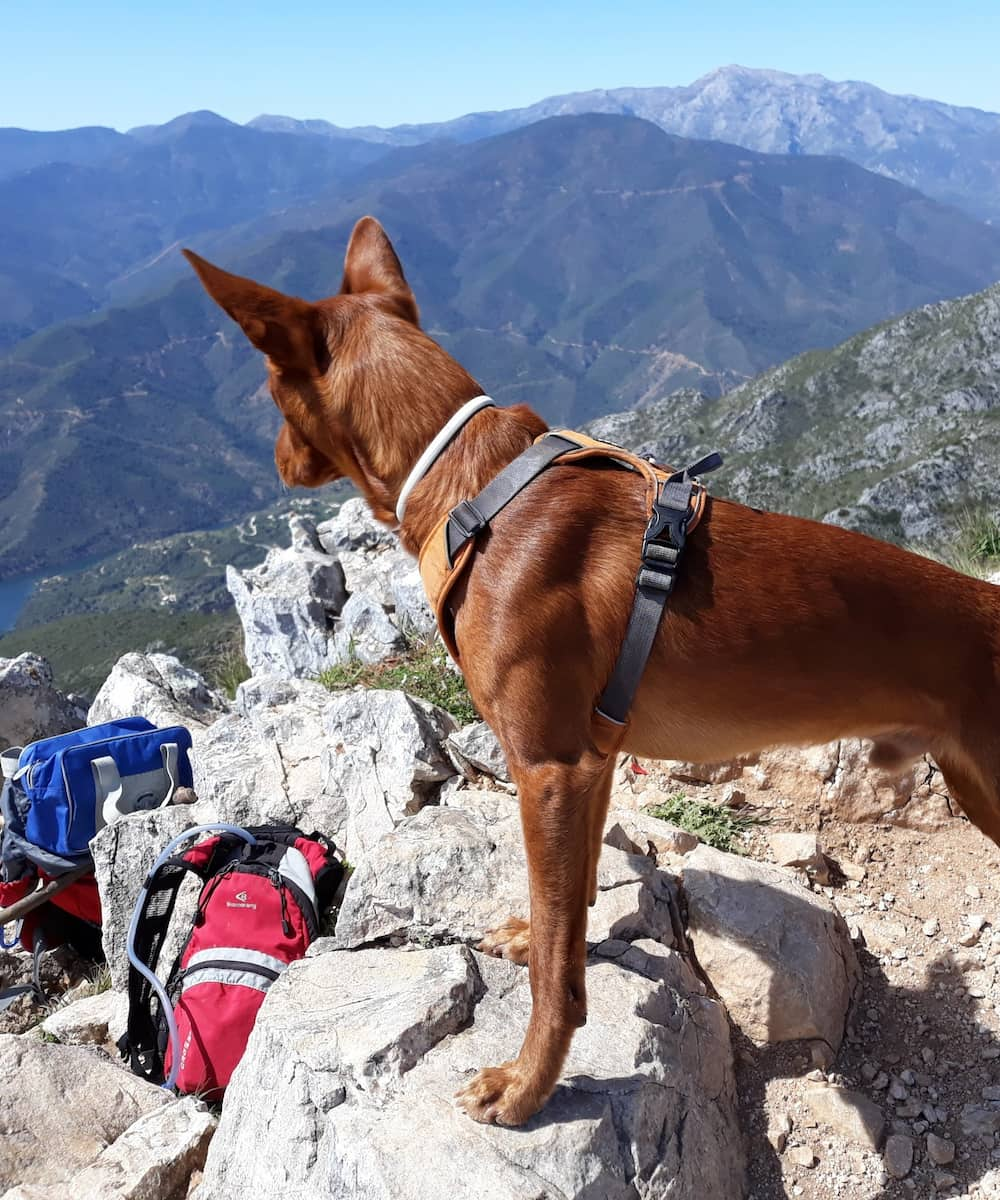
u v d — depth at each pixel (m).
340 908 1.29
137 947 1.38
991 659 0.88
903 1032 1.14
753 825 1.42
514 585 0.85
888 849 1.39
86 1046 1.32
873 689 0.88
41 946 1.73
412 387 0.93
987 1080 1.07
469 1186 0.81
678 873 1.26
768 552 0.88
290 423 1.00
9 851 1.72
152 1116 1.09
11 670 2.58
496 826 1.25
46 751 1.79
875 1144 1.00
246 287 0.93
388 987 1.01
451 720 1.61
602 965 1.05
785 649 0.86
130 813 1.70
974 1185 0.96
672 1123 0.91
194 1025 1.23
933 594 0.89
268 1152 0.91
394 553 2.88
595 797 1.01
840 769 1.42
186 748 1.86
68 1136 1.11
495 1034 0.96
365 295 1.00
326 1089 0.90
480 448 0.92
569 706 0.85
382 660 2.20
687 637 0.86
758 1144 1.01
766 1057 1.10
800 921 1.15
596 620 0.86
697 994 1.07
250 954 1.26
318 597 2.82
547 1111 0.87
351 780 1.50
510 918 1.10
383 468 0.95
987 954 1.21
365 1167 0.83
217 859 1.41
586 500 0.87
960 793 0.94
